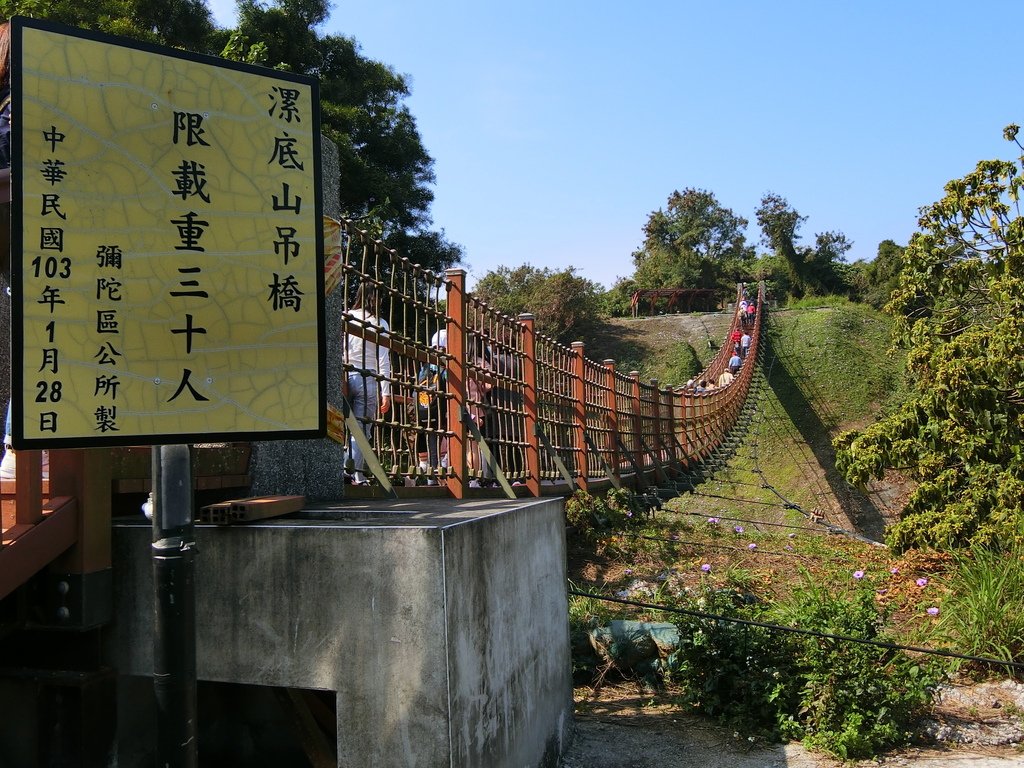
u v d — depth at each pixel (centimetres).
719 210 5997
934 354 790
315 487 414
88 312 231
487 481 629
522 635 349
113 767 302
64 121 233
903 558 777
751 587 679
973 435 741
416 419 500
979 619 520
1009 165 830
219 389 242
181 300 241
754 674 444
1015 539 618
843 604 488
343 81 1766
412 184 1847
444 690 267
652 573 711
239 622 292
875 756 402
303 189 260
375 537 278
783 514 2088
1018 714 454
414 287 502
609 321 3819
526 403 714
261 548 291
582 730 434
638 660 506
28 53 230
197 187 246
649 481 1205
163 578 226
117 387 232
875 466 816
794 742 418
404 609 273
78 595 290
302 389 253
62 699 296
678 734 428
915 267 896
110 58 239
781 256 5156
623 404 1089
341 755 277
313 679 282
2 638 290
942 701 472
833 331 3284
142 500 351
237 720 360
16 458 274
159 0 1376
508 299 3409
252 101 256
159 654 226
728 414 2152
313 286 258
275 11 1691
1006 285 750
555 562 415
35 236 228
